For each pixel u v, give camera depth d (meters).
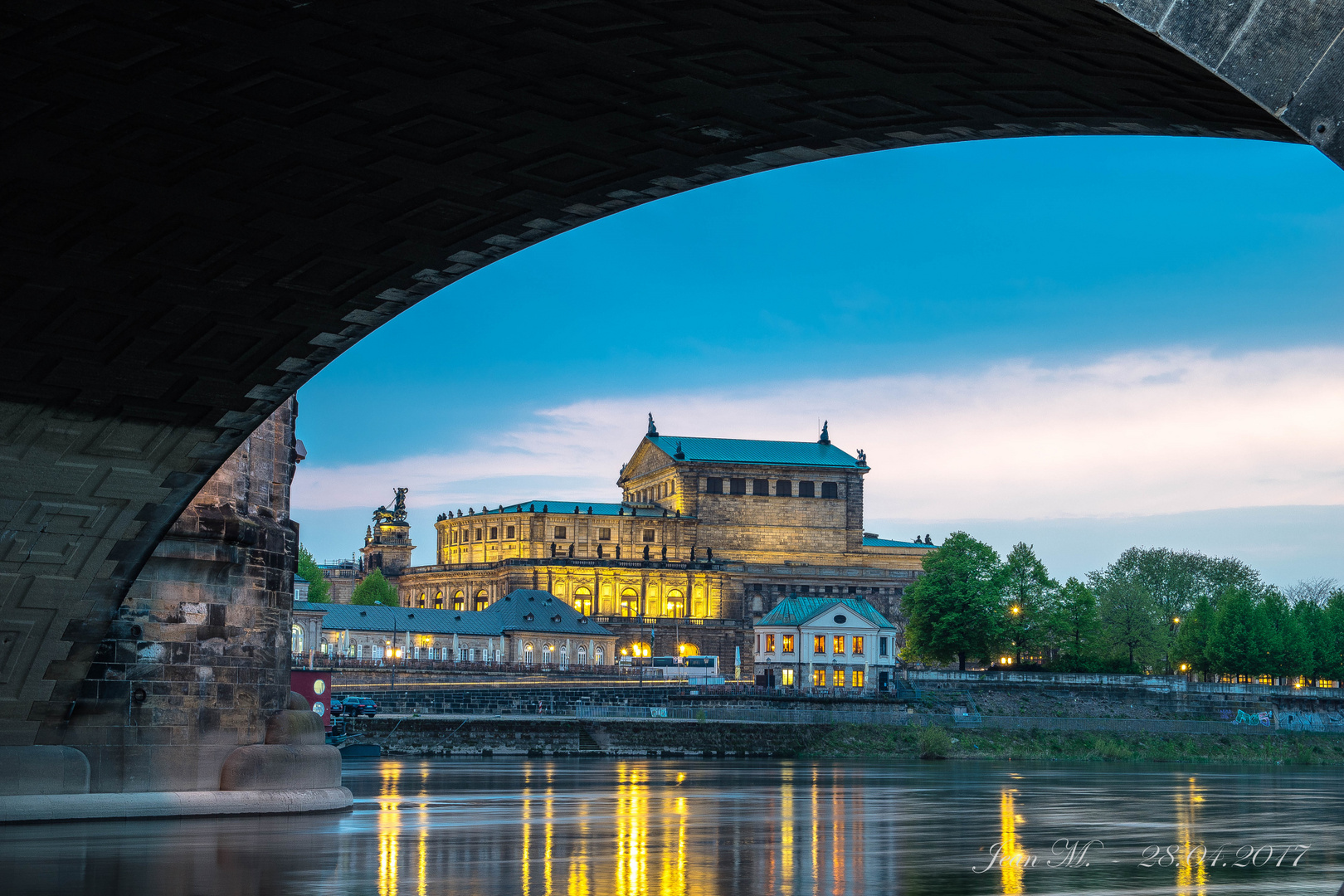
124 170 30.06
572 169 30.33
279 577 53.41
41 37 24.97
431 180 30.84
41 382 37.62
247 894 28.64
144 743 48.03
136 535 43.38
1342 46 13.12
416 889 29.55
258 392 40.31
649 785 80.19
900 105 25.58
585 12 23.22
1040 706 169.62
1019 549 199.88
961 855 39.41
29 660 44.59
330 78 26.47
